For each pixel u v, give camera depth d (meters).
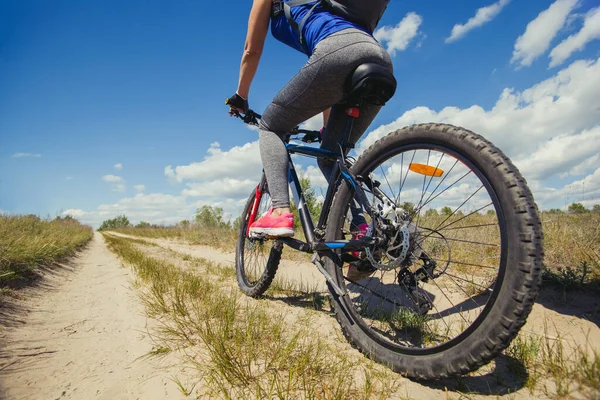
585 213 6.28
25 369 1.60
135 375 1.55
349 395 1.35
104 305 2.93
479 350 1.27
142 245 11.23
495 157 1.36
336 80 1.84
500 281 1.26
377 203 1.86
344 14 1.90
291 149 2.43
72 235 12.31
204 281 3.52
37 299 3.05
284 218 2.17
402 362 1.54
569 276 2.51
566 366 1.43
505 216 1.28
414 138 1.71
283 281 3.65
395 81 1.75
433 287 2.87
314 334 2.00
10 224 8.41
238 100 2.54
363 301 2.54
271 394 1.27
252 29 2.14
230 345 1.72
